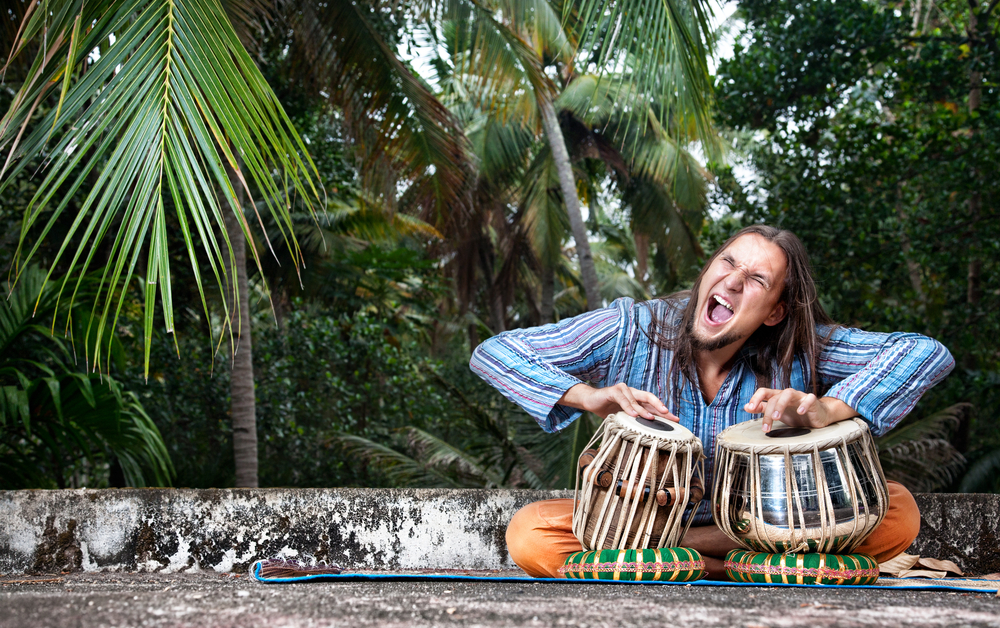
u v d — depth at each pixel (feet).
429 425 36.24
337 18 21.30
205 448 27.58
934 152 25.09
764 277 6.72
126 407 14.97
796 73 26.78
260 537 9.11
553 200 47.11
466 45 22.52
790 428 6.43
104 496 8.91
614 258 67.10
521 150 40.81
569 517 7.03
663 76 13.19
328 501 9.29
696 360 7.13
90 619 3.53
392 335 50.19
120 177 7.48
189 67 8.28
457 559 9.41
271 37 22.47
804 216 25.71
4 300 14.34
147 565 8.89
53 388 13.04
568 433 25.62
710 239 29.89
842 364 7.13
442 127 23.80
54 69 8.05
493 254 55.21
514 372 7.10
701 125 13.79
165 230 7.36
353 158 26.14
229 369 26.96
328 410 32.27
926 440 23.20
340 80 22.39
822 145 27.22
